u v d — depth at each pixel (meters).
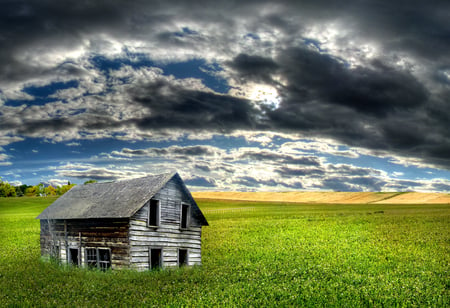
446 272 25.75
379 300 17.52
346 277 23.72
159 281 22.17
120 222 27.45
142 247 27.67
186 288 20.28
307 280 22.36
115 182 34.66
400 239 43.94
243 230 55.72
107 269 27.33
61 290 19.27
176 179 31.39
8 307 15.85
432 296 18.39
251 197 168.00
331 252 36.31
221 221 69.62
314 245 41.16
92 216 28.47
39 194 191.88
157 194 29.42
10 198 129.88
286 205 114.19
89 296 18.22
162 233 29.41
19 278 22.56
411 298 17.98
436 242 41.53
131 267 26.61
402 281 22.22
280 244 42.44
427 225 57.09
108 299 17.58
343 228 55.28
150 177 32.19
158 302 17.08
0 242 45.56
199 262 32.25
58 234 31.25
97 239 28.52
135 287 20.41
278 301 17.41
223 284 21.38
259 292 19.08
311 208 99.44
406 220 63.50
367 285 20.92
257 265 29.53
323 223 61.59
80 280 22.39
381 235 47.66
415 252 35.50
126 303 16.89
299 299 17.66
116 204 29.12
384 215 73.06
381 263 30.06
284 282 22.08
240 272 25.97
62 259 30.36
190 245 31.67
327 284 21.28
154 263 29.62
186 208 32.25
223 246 41.72
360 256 33.44
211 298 17.66
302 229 55.22
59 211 32.00
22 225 64.44
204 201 130.12
